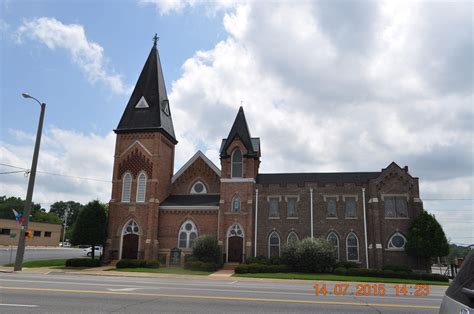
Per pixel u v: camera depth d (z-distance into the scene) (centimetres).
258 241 4181
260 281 2734
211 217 4334
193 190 4716
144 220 4322
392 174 4072
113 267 3856
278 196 4284
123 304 1230
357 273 3534
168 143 4844
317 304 1345
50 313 1059
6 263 3978
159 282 2147
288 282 2741
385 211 4006
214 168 4681
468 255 570
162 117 4700
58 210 15300
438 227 3738
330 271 3684
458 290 538
